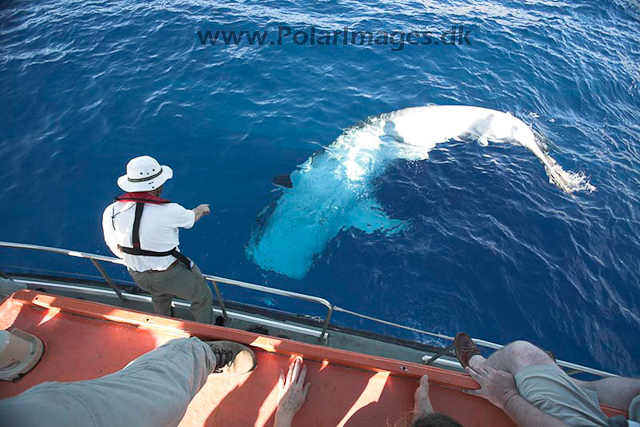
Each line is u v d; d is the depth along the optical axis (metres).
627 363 5.47
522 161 8.38
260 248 6.65
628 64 11.73
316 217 7.10
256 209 7.17
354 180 7.81
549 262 6.55
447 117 8.95
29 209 7.03
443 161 8.31
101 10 12.59
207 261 6.48
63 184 7.43
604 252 6.73
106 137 8.34
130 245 3.12
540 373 2.27
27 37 11.35
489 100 10.07
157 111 9.01
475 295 6.14
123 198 3.12
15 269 6.18
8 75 9.91
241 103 9.41
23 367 2.39
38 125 8.61
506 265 6.48
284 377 2.48
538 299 6.10
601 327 5.82
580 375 5.42
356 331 4.75
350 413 2.33
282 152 8.26
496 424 2.33
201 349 2.22
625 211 7.42
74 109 9.00
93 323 2.68
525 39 12.45
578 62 11.62
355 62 10.98
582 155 8.68
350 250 6.65
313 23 12.45
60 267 6.28
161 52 10.84
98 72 10.06
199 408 2.36
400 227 6.99
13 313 2.71
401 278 6.31
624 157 8.69
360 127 8.80
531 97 10.28
